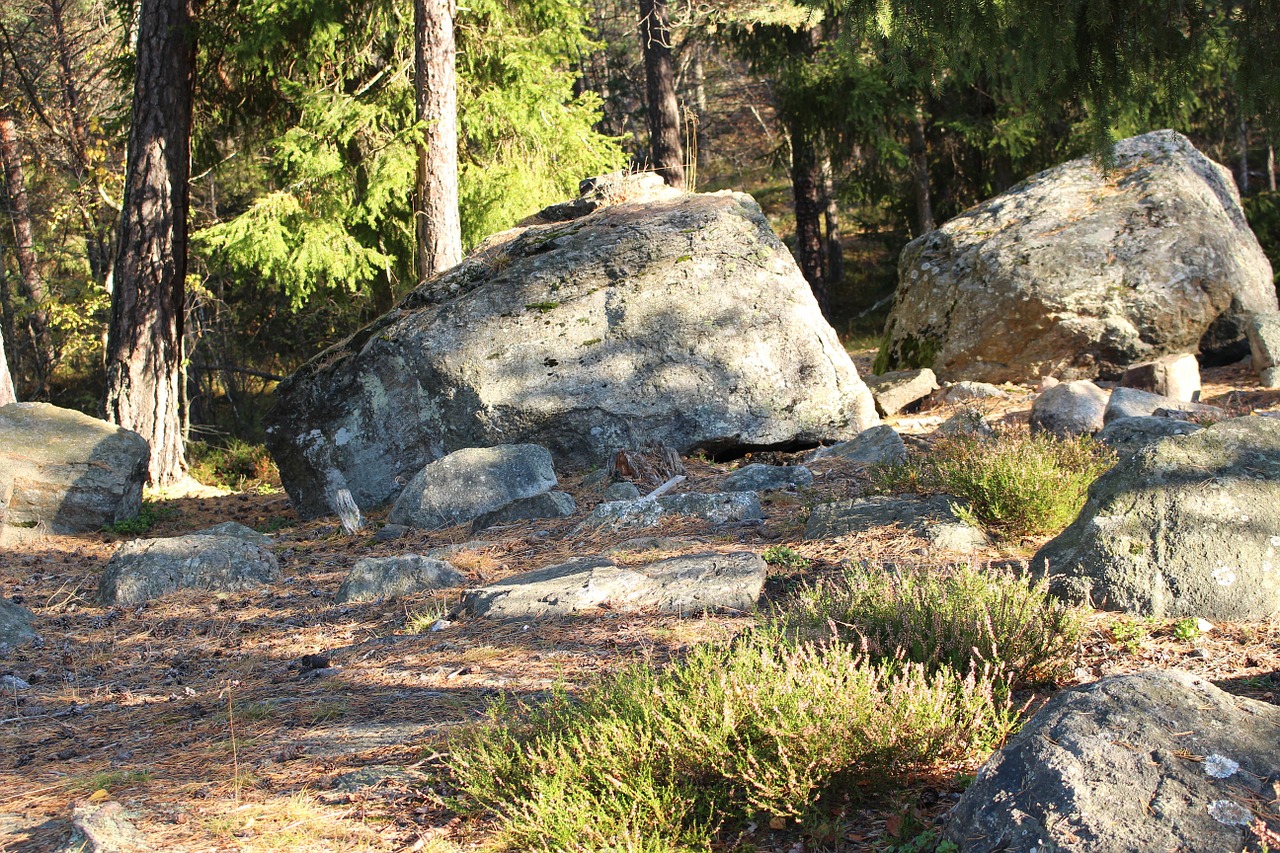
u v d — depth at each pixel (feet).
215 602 22.09
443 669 15.96
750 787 10.35
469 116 49.67
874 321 85.40
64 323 72.54
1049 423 26.35
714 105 124.57
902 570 16.93
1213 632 13.61
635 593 17.83
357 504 31.12
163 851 10.39
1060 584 15.01
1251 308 34.99
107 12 64.69
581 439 29.43
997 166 68.85
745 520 22.12
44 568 27.32
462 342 30.45
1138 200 36.24
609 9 114.62
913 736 10.46
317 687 15.90
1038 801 8.47
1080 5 21.59
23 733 15.21
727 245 30.83
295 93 48.03
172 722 15.14
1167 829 7.93
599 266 30.91
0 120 74.49
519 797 10.27
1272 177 77.36
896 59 24.18
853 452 26.50
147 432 41.93
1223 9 22.48
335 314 77.66
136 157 42.09
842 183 79.51
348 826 10.84
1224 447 15.35
